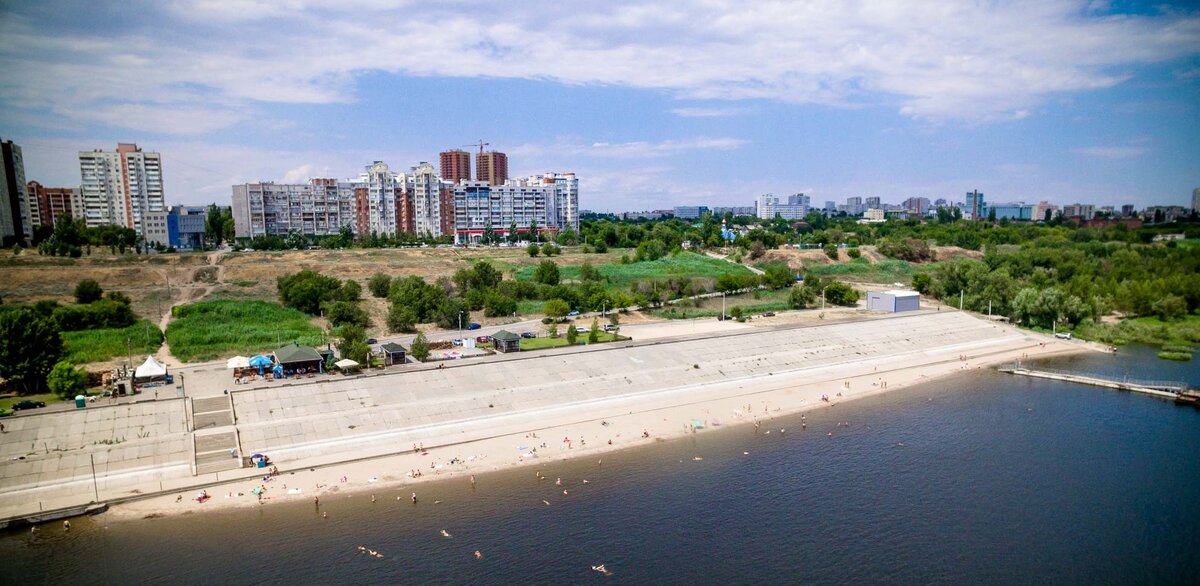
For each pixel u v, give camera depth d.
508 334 180.12
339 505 104.69
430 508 104.44
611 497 109.00
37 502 101.81
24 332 136.38
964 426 143.25
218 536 95.62
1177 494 111.69
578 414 145.38
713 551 94.19
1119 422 146.12
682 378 169.12
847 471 120.06
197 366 156.75
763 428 141.00
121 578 86.00
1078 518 104.25
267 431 124.38
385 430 129.50
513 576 87.75
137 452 114.50
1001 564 92.12
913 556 93.81
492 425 136.75
